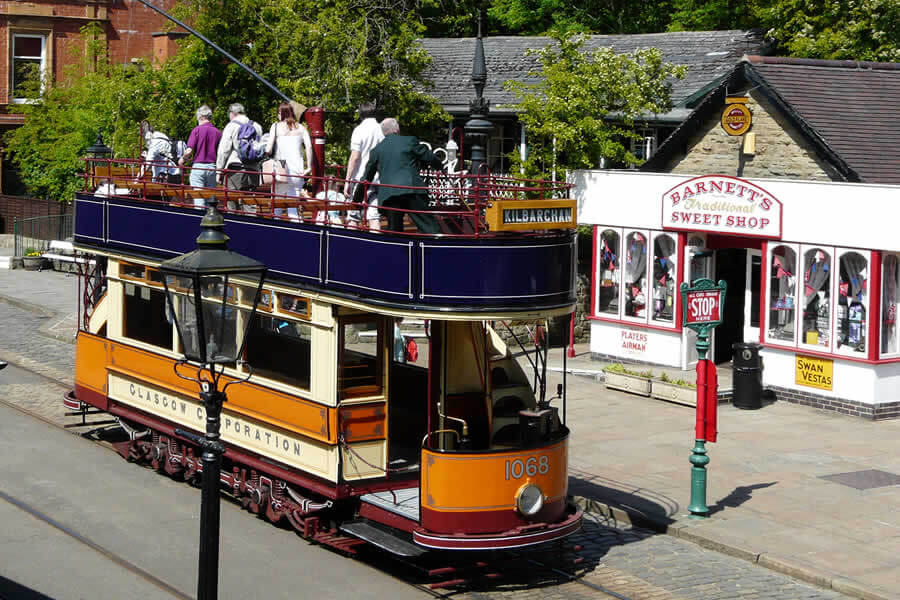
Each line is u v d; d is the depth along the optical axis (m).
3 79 44.06
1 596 11.23
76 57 42.69
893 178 20.36
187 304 9.32
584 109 25.33
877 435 18.36
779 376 20.70
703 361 13.92
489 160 33.09
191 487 15.44
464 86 33.66
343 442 12.05
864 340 19.48
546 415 11.88
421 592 11.59
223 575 11.98
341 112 28.94
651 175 22.67
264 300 13.16
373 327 12.30
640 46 32.50
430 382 11.52
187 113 32.62
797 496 14.92
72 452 17.11
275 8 30.41
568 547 12.88
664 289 22.75
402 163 11.87
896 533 13.49
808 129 20.94
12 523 13.65
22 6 43.81
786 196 20.39
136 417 15.93
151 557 12.52
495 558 12.61
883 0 28.73
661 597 11.50
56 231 39.25
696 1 39.84
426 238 11.18
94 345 16.91
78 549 12.77
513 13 42.59
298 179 15.15
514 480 11.43
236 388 13.71
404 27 29.16
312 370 12.35
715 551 13.09
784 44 31.00
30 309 30.06
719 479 15.66
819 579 11.99
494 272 11.23
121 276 16.16
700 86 28.73
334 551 12.88
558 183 12.16
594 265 23.86
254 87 31.73
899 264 19.62
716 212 21.52
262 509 13.77
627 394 20.95
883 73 23.58
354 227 12.22
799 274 20.36
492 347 12.53
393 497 12.24
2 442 17.56
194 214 14.45
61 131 38.75
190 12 32.25
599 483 15.38
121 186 16.23
